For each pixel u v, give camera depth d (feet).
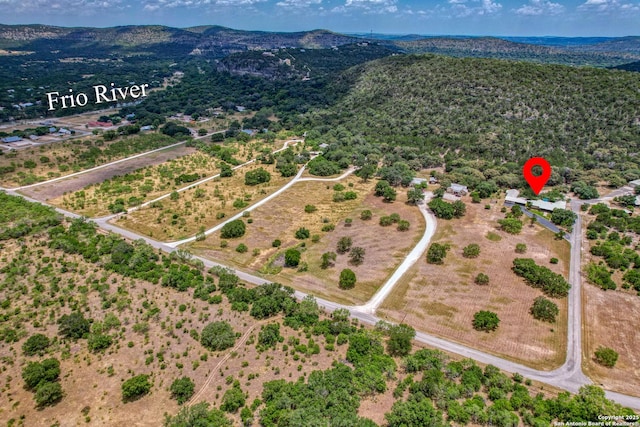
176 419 191.93
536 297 304.30
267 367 234.17
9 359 236.84
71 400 210.79
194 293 301.43
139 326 260.83
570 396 215.31
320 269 344.49
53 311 278.46
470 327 273.54
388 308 293.84
